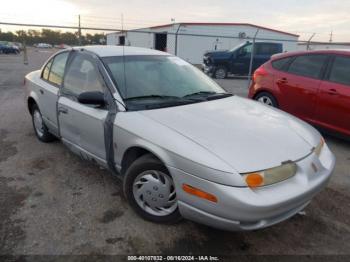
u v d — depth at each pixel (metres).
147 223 2.98
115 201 3.34
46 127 4.73
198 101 3.45
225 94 3.87
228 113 3.19
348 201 3.54
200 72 4.25
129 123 2.97
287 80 5.86
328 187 3.86
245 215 2.31
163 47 27.97
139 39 30.23
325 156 3.02
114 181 3.77
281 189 2.45
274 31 27.56
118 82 3.33
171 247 2.69
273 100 6.16
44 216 3.05
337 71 5.23
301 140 2.89
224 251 2.67
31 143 4.96
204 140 2.59
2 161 4.28
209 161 2.40
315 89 5.38
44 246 2.65
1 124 6.00
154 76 3.64
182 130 2.72
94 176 3.88
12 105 7.60
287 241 2.82
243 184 2.33
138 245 2.70
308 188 2.57
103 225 2.94
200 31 26.70
